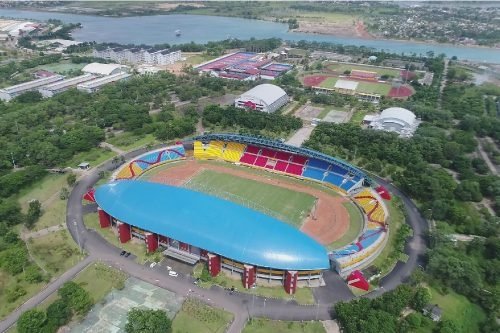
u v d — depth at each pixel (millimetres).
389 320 126062
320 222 194500
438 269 155125
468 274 150000
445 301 146625
